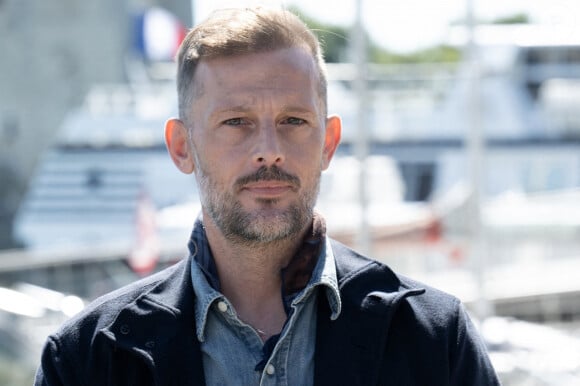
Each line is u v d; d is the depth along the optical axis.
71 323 2.65
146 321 2.56
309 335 2.58
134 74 35.78
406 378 2.54
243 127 2.54
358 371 2.51
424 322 2.60
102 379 2.55
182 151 2.76
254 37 2.56
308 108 2.54
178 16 39.66
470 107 7.11
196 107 2.60
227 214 2.54
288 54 2.56
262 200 2.51
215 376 2.54
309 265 2.60
